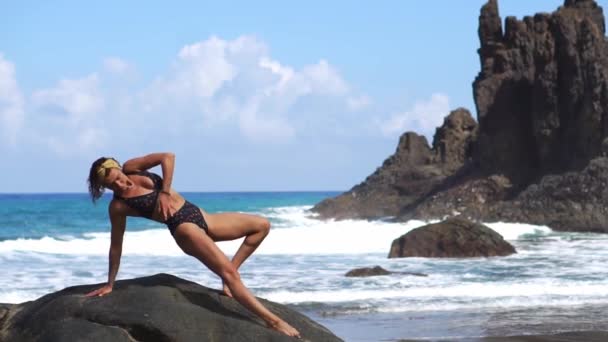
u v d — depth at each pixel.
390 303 16.48
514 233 38.22
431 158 56.88
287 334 7.48
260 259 26.11
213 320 7.28
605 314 15.30
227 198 130.00
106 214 58.88
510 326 14.00
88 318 7.25
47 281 19.94
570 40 45.25
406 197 53.53
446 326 14.02
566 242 32.62
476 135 53.22
